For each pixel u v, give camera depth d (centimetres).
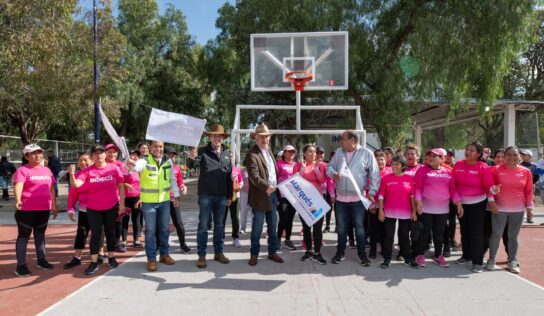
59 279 517
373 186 560
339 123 1969
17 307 422
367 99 1288
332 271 545
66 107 1470
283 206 675
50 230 880
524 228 879
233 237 709
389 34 1260
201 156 573
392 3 1245
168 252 622
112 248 569
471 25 1175
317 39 889
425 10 1209
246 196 821
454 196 568
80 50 1398
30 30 1129
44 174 563
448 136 2597
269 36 896
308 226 606
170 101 2884
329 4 1200
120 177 568
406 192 566
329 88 882
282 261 589
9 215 1136
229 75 1708
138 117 2750
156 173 558
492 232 560
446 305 420
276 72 895
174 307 416
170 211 652
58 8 1189
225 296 447
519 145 1769
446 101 1336
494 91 1225
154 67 2822
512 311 404
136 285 486
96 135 1420
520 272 546
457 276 525
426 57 1180
